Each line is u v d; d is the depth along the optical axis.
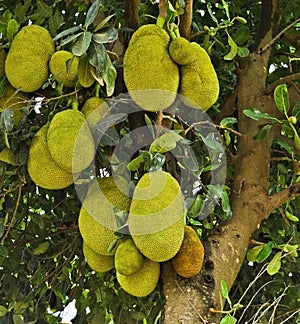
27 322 2.39
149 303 2.28
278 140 1.84
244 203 1.76
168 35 1.56
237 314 2.26
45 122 1.74
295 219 1.98
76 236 2.23
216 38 1.92
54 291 2.42
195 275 1.51
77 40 1.41
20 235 2.30
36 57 1.64
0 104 1.68
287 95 1.69
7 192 1.92
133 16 1.72
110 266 1.60
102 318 2.33
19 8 2.03
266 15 2.15
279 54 2.29
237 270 1.62
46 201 2.28
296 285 2.33
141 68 1.49
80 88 1.60
